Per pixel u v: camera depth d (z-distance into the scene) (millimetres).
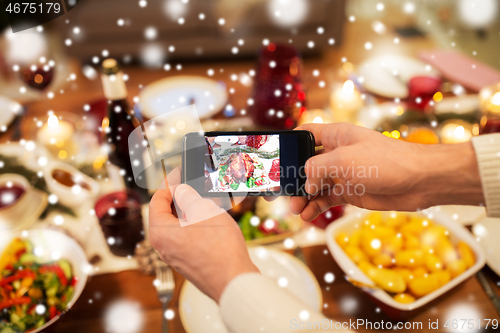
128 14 1004
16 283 431
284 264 471
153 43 1019
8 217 494
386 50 848
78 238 500
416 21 1025
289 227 507
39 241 463
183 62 1000
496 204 387
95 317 439
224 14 1033
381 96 671
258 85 616
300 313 325
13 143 602
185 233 379
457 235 464
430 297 408
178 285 463
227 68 801
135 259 486
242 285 344
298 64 614
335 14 1036
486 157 379
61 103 678
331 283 468
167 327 431
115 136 541
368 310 445
